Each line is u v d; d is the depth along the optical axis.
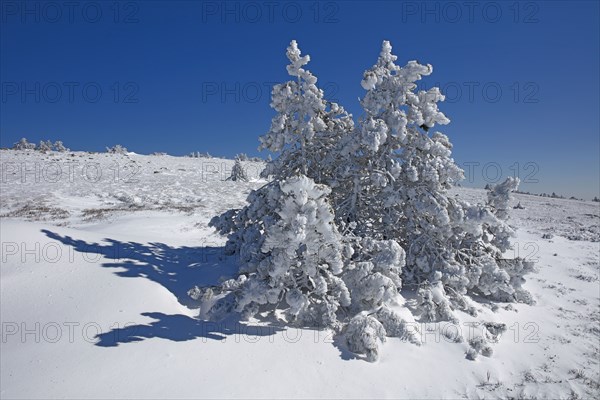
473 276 11.54
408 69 11.42
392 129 11.53
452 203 11.66
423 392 7.62
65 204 27.33
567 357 9.67
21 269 9.90
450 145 12.45
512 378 8.54
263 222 11.16
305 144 12.51
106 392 6.40
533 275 16.45
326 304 9.01
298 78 12.02
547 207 49.06
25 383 6.48
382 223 12.30
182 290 10.48
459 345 9.20
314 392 7.16
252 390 6.91
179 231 19.00
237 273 11.19
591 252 21.47
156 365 7.18
